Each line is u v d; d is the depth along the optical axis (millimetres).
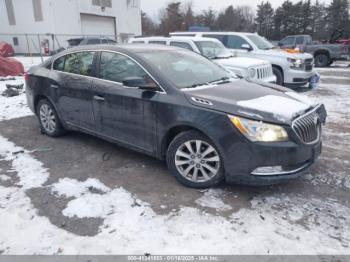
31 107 5262
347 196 3148
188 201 3061
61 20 28500
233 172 2998
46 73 4789
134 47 4008
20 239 2537
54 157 4195
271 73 7770
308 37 18688
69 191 3262
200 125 3041
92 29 31766
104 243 2479
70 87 4320
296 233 2582
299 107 3113
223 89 3453
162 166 3877
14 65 12445
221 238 2525
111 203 3027
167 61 3824
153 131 3471
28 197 3160
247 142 2854
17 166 3916
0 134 5227
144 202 3045
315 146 3098
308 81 8664
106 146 4590
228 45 9570
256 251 2385
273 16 62469
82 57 4289
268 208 2939
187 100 3166
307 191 3252
